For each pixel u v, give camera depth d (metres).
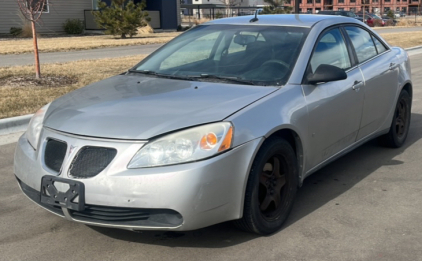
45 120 3.77
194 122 3.37
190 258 3.46
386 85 5.39
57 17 28.50
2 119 6.96
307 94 4.11
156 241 3.71
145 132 3.30
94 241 3.73
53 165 3.46
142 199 3.18
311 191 4.70
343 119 4.60
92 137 3.36
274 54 4.40
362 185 4.84
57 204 3.36
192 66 4.56
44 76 10.76
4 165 5.55
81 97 4.05
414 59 15.56
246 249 3.58
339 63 4.75
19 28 26.36
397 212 4.21
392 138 5.83
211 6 53.41
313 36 4.54
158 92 3.96
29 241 3.76
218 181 3.29
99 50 18.09
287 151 3.84
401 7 80.69
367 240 3.72
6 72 11.02
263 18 5.05
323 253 3.53
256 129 3.52
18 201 4.54
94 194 3.24
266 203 3.77
